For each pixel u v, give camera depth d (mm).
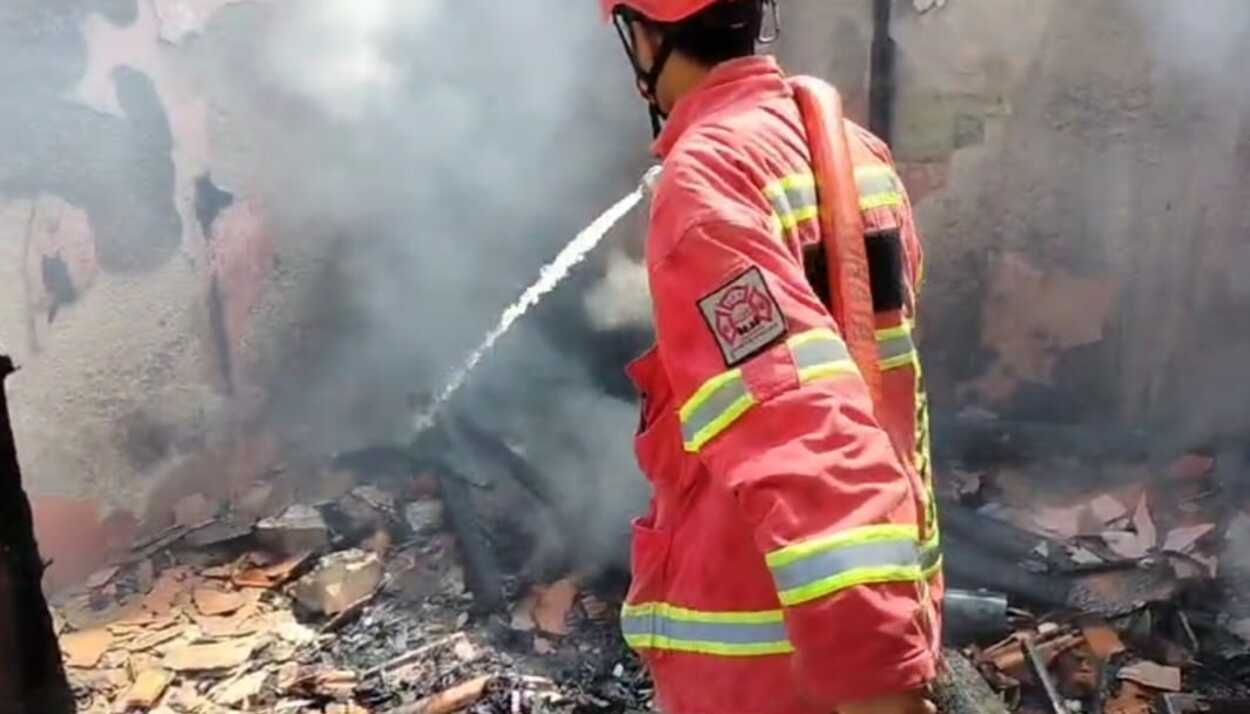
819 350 1208
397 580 3656
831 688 1146
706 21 1440
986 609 3186
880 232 1441
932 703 1280
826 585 1121
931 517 1575
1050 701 2951
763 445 1191
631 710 3021
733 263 1237
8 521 1857
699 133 1354
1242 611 3314
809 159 1390
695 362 1254
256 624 3477
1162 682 3037
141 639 3396
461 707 3021
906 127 4113
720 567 1444
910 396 1458
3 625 1866
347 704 3088
